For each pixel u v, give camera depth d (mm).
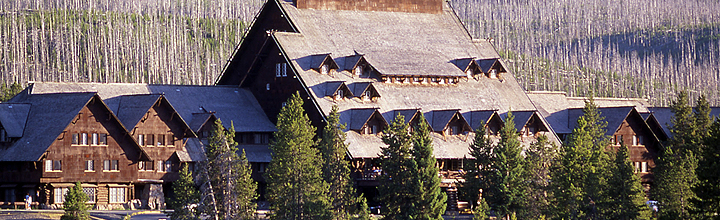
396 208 187250
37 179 192375
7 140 199500
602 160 187750
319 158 184250
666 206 181375
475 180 198875
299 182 176875
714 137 139750
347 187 188000
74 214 165375
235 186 171625
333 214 179750
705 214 143625
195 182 184000
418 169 187375
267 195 182500
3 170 199500
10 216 172000
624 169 166375
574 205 168500
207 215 173250
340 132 192125
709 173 139125
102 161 199250
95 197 198625
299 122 184375
